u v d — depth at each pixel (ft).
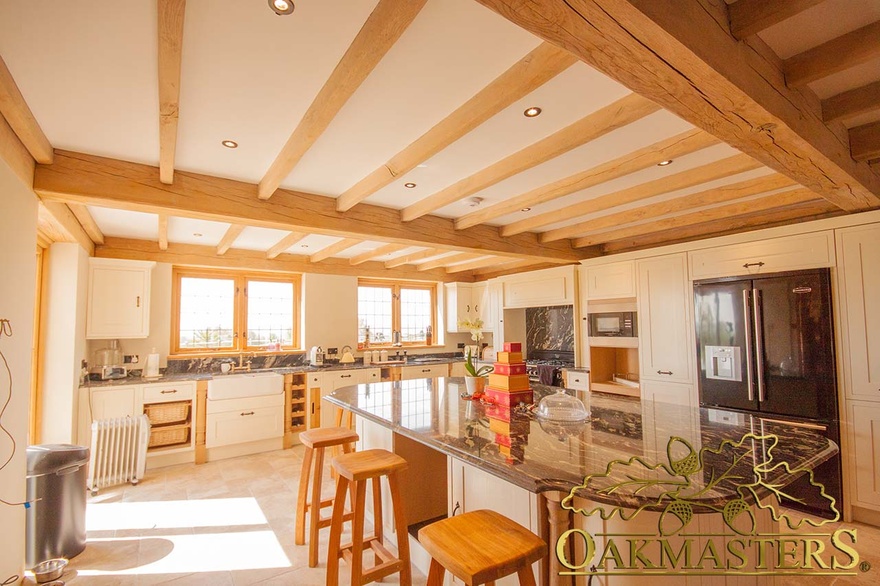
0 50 4.91
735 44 4.49
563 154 7.82
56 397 11.25
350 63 4.92
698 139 6.97
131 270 13.87
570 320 18.67
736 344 11.21
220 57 5.12
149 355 14.34
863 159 7.04
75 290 11.54
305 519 9.17
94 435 11.55
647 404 8.58
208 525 9.55
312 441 8.27
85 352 13.32
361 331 20.34
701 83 4.46
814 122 5.89
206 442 14.11
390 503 8.54
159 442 13.60
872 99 5.68
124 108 6.27
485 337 22.94
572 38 3.82
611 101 6.18
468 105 6.14
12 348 6.56
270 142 7.48
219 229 13.32
